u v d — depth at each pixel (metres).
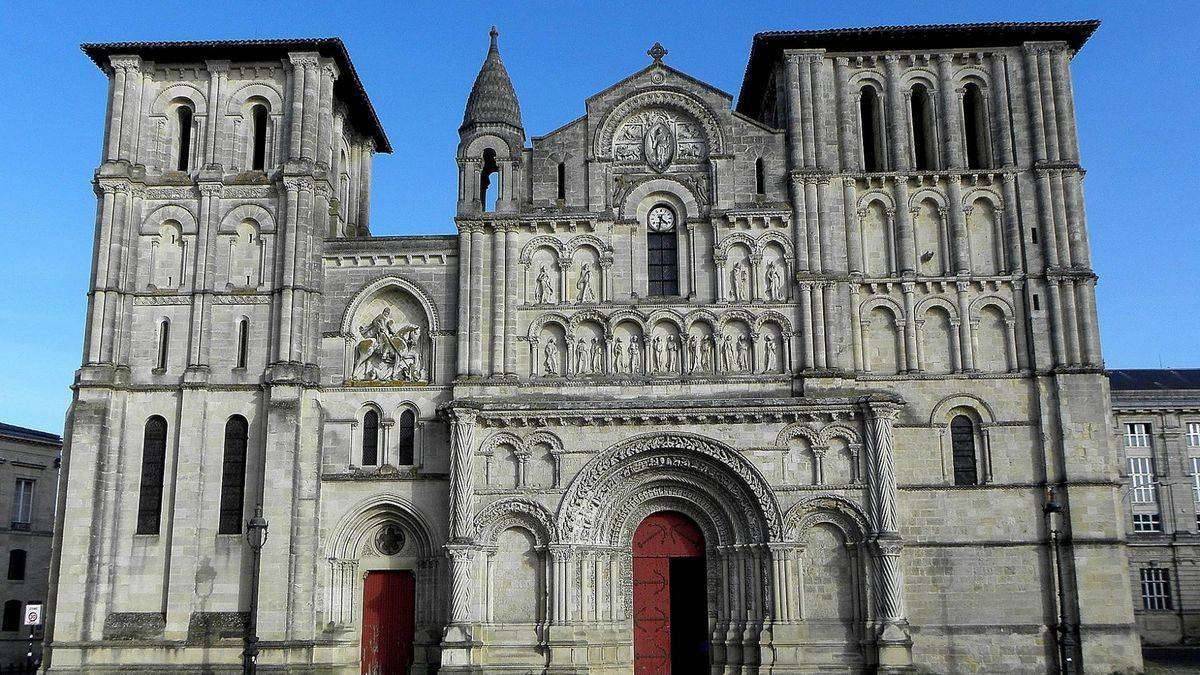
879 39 51.22
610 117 51.34
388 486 48.47
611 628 46.03
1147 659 62.19
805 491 45.69
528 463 46.84
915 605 45.66
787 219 49.78
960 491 46.72
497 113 51.53
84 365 48.78
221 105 52.53
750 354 48.56
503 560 46.50
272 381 48.06
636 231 50.41
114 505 47.84
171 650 45.88
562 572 45.44
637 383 48.06
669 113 51.69
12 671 74.19
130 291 50.31
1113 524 45.84
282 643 45.41
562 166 51.12
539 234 50.34
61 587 46.22
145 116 52.47
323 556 47.91
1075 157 50.09
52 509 83.81
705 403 46.25
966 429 47.97
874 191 50.34
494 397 48.06
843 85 51.38
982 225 50.16
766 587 45.28
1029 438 47.38
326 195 52.00
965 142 51.28
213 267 50.47
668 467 47.00
